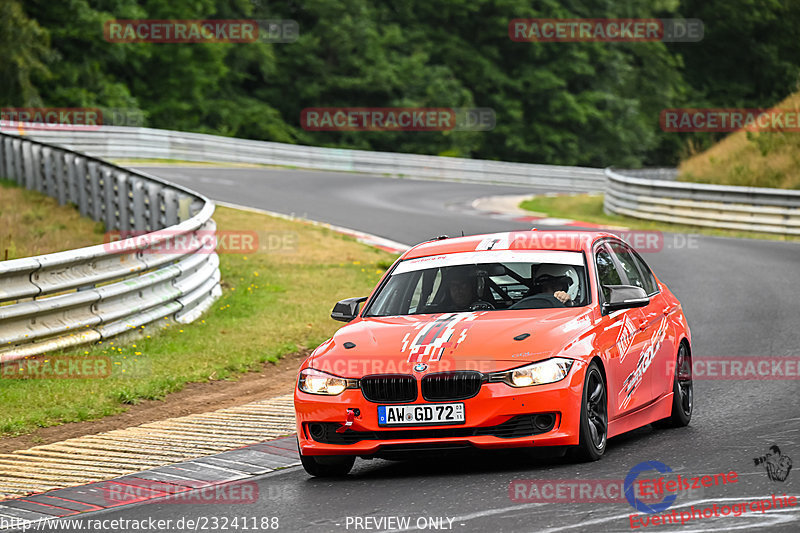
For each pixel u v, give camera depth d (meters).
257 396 39.81
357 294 62.72
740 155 129.88
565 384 25.44
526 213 120.44
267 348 47.84
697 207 108.50
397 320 28.62
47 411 35.72
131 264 47.88
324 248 80.38
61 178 95.06
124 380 40.25
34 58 184.50
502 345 25.97
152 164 153.00
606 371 27.27
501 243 31.67
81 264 44.34
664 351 31.25
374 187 152.38
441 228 96.81
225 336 49.75
